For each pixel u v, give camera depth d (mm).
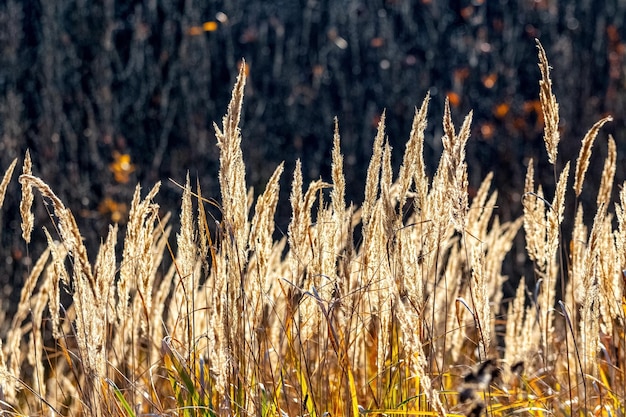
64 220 4121
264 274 4734
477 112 15617
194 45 15531
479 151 14422
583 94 14898
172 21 15945
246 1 17531
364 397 4812
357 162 15203
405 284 4379
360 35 17219
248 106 15688
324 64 16500
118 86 15391
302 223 4664
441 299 5621
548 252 4766
